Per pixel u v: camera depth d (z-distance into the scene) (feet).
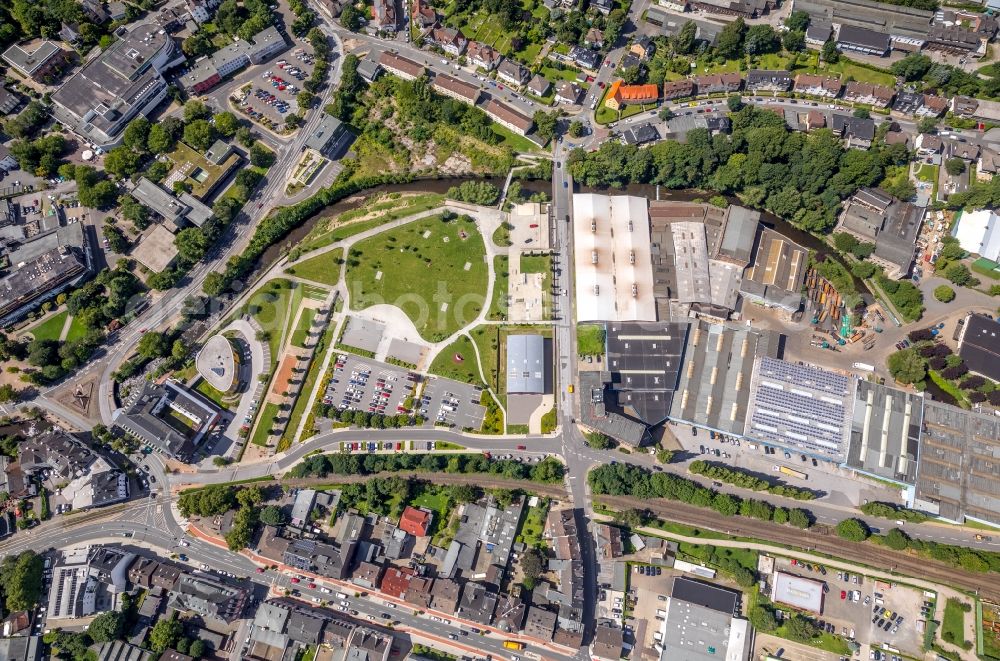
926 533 618.85
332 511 641.81
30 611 615.16
